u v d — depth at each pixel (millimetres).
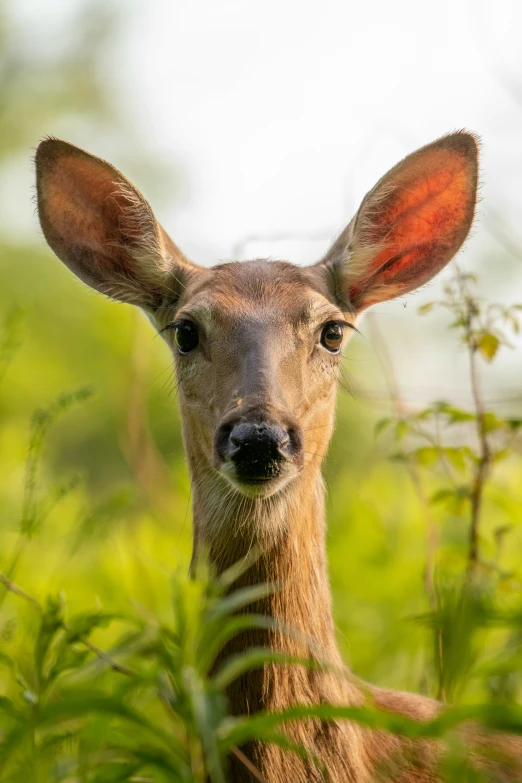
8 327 13586
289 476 10109
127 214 12727
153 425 24500
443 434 13398
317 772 9523
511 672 8547
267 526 10398
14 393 24391
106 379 25750
